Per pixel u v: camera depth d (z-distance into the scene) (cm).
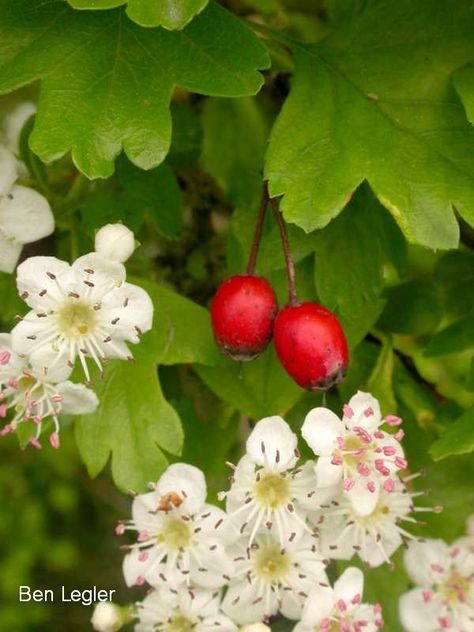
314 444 13
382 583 15
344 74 14
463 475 16
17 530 29
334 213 13
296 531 14
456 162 13
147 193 16
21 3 14
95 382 14
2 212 14
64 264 13
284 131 14
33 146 13
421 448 16
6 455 29
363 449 13
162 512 14
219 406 16
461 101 13
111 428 14
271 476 14
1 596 28
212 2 13
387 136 14
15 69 13
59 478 29
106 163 13
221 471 16
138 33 13
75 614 28
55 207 15
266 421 13
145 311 14
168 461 15
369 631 14
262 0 17
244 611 14
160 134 13
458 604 15
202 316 15
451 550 15
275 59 15
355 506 13
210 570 14
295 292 13
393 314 16
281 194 13
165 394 16
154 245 17
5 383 14
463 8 14
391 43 14
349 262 14
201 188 17
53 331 13
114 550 29
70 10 14
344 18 15
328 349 13
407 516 15
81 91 13
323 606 14
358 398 13
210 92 13
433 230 13
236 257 15
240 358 13
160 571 14
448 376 17
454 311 16
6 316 16
